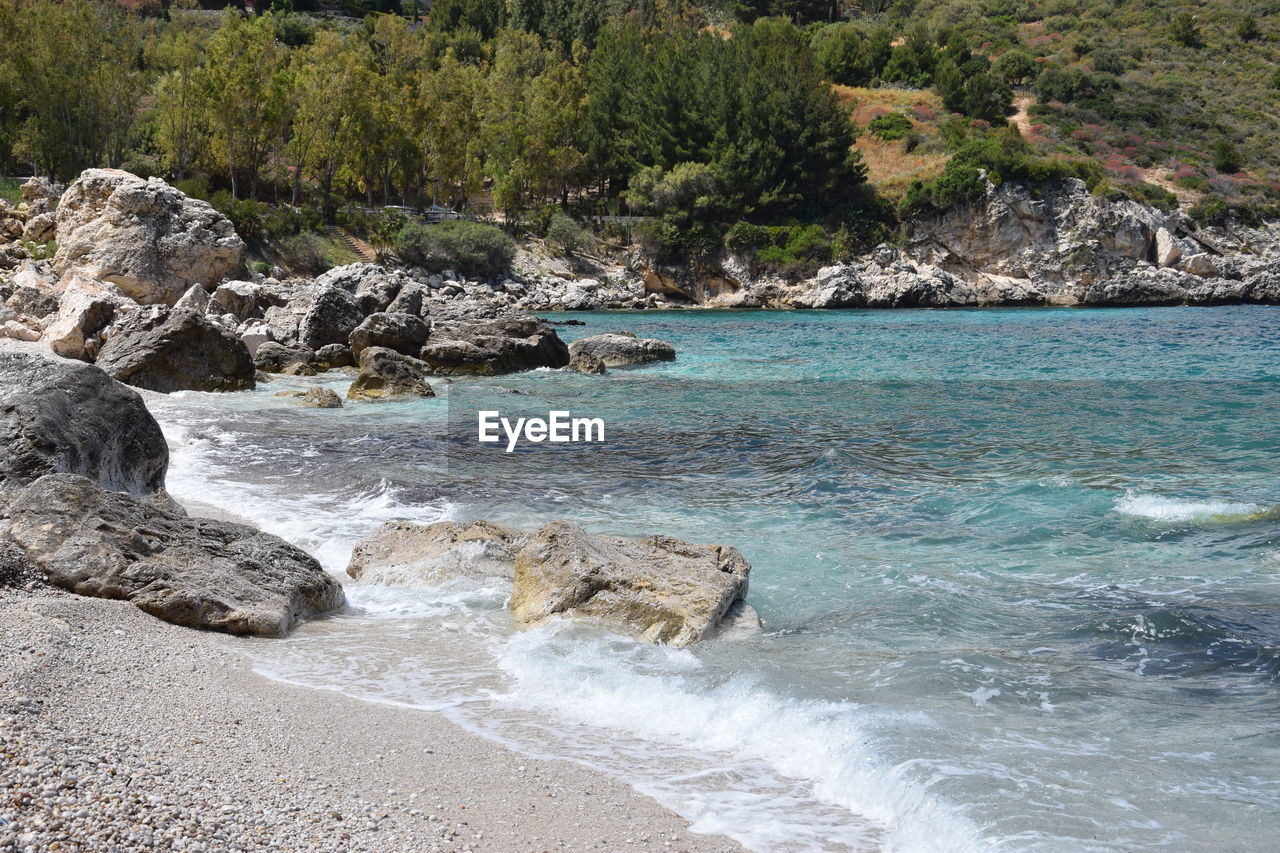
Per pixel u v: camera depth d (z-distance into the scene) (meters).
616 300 80.19
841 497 14.64
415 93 87.81
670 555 10.20
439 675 7.77
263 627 8.58
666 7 143.38
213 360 26.31
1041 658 8.08
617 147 94.00
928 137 98.50
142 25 100.56
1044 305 83.19
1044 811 5.36
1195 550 11.45
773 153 87.38
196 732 5.95
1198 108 108.75
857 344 46.31
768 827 5.33
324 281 37.44
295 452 17.78
